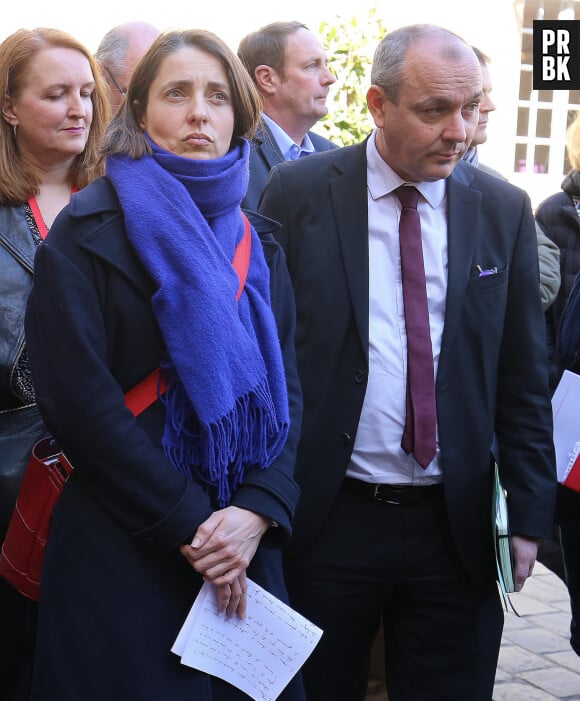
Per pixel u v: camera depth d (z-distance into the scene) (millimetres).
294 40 5262
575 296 4336
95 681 2658
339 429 3406
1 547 3389
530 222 3564
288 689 2977
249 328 2834
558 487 4168
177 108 2809
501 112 10789
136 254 2727
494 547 3428
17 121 3523
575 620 4461
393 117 3281
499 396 3598
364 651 3666
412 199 3422
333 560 3492
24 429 3348
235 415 2725
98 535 2719
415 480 3438
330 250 3436
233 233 2891
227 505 2832
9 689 3461
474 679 3592
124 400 2730
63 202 3639
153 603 2709
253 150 4934
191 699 2725
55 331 2676
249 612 2852
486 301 3445
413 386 3379
